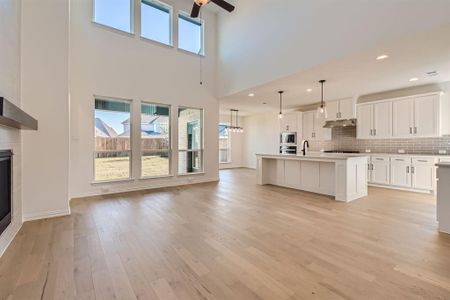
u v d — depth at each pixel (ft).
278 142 30.09
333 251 7.42
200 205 13.03
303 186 17.31
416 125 17.11
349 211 11.87
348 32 11.33
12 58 9.00
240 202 13.70
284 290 5.44
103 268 6.41
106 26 15.81
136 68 17.13
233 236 8.66
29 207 10.46
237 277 5.99
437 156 15.66
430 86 16.85
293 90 18.54
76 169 14.78
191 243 8.05
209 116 21.35
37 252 7.36
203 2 11.27
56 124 11.12
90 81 15.21
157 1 18.24
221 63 20.99
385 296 5.19
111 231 9.14
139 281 5.81
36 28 10.71
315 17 12.84
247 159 34.88
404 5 9.49
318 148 24.79
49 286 5.58
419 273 6.11
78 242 8.11
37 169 10.66
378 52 11.01
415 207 12.63
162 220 10.47
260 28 16.70
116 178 16.62
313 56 12.99
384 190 17.34
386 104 18.71
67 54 11.41
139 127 17.37
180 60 19.47
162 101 18.43
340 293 5.31
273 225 9.81
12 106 5.88
